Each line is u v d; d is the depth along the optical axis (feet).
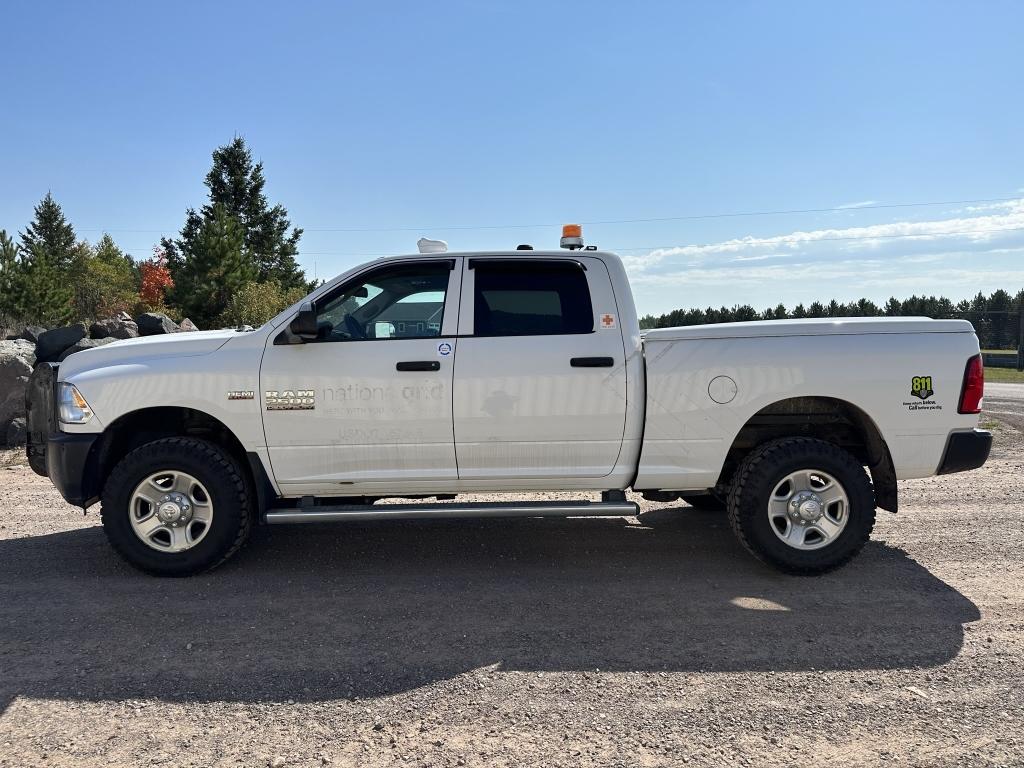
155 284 202.90
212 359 15.49
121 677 11.15
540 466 15.88
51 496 22.95
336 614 13.67
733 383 15.47
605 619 13.43
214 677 11.16
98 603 14.17
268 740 9.43
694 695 10.58
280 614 13.67
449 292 15.88
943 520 20.03
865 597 14.46
